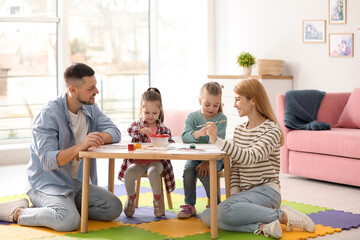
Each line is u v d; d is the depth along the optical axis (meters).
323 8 5.24
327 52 5.21
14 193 3.87
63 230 2.69
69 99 2.88
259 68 5.52
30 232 2.68
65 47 6.02
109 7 6.43
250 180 2.75
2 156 5.26
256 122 2.79
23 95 5.86
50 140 2.78
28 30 5.83
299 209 3.26
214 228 2.57
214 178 2.54
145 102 3.10
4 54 5.72
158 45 6.74
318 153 4.24
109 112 6.52
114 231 2.71
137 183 3.29
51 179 2.85
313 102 4.62
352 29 4.98
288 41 5.61
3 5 5.66
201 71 6.62
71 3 6.13
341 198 3.65
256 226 2.62
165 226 2.83
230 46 6.35
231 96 5.80
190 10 6.74
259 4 5.93
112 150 2.62
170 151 2.56
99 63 6.40
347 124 4.57
